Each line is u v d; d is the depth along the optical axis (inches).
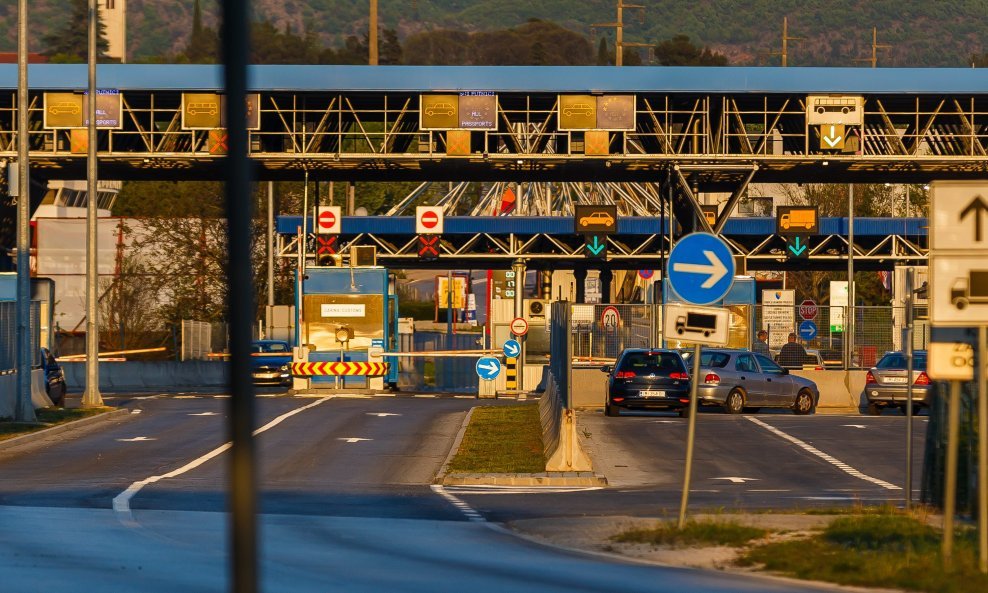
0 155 5812.0
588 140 5910.4
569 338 2977.4
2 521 2004.2
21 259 3909.9
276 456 3157.0
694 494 2534.5
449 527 2009.1
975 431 2046.0
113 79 5816.9
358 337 5669.3
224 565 1544.0
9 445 3380.9
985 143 6747.1
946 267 1471.5
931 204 1473.9
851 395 5260.8
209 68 5876.0
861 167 6003.9
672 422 4114.2
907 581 1403.8
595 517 2110.0
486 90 5866.1
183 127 5866.1
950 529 1499.8
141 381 6835.6
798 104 6304.1
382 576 1475.1
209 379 7554.1
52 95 5841.5
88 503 2274.9
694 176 6176.2
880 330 5698.8
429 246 7185.0
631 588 1403.8
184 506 2235.5
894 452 3319.4
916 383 4579.2
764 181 6441.9
